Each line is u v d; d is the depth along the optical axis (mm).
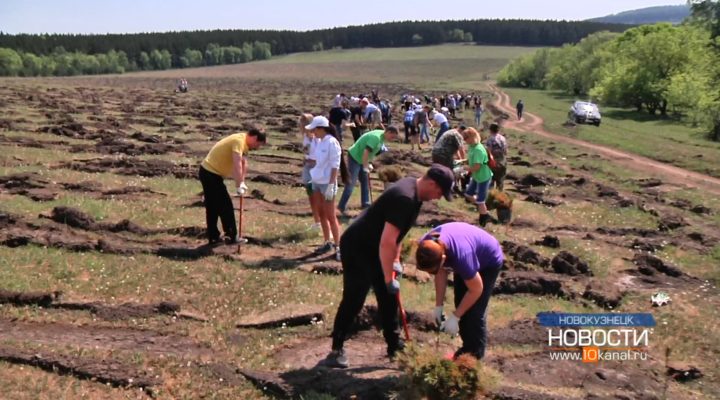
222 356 6816
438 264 5637
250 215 12156
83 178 14203
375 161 20062
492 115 50750
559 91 86812
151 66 142625
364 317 7797
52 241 9570
